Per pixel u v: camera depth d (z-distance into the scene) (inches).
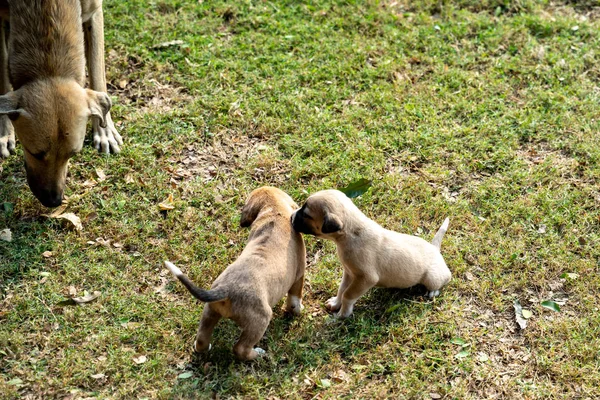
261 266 70.2
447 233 82.4
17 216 82.8
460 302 77.5
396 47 101.5
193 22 103.5
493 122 92.8
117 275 78.7
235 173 87.4
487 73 98.7
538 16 106.2
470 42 102.3
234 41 101.6
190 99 94.7
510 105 95.0
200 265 79.5
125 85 95.7
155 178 86.4
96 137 88.2
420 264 75.7
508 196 85.5
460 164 88.4
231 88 95.9
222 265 79.4
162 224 82.8
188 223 82.7
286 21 104.6
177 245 81.1
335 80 97.4
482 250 81.0
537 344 74.6
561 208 84.4
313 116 92.4
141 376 71.7
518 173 87.4
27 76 78.6
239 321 69.7
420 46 102.0
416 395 71.2
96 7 86.0
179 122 92.0
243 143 90.7
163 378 71.9
